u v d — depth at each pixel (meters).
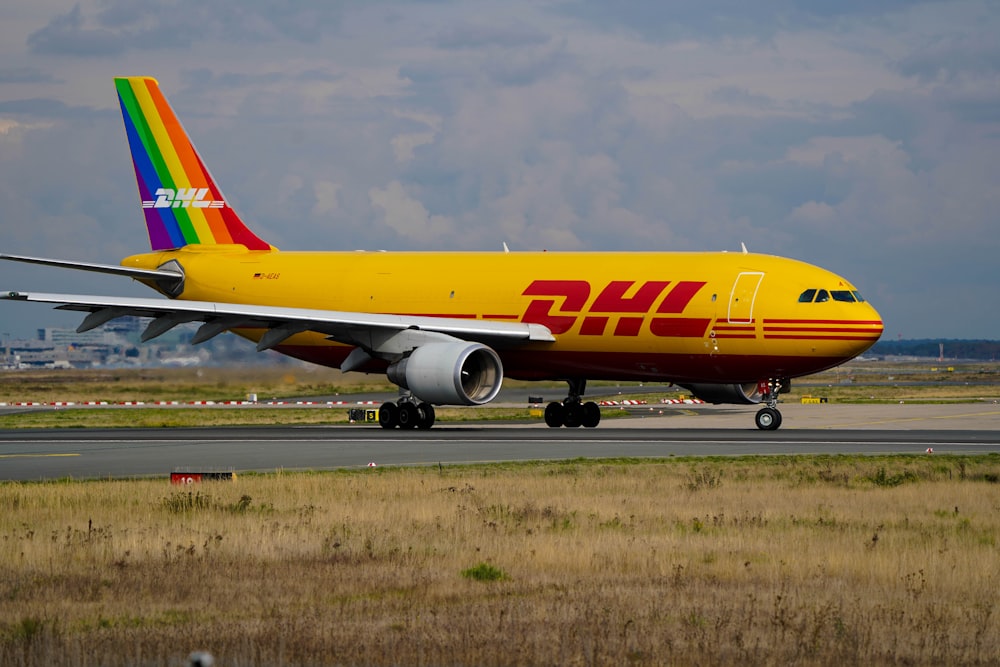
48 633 45.12
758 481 90.62
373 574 56.00
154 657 42.22
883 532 66.94
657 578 55.28
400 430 147.75
